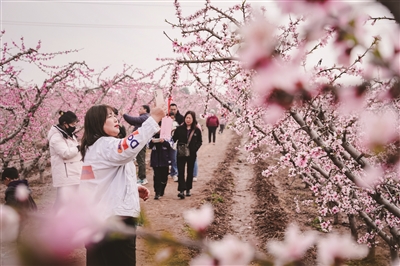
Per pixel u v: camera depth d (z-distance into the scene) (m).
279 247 0.73
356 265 4.61
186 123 7.78
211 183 9.66
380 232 4.16
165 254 0.80
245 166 13.12
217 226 6.35
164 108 2.63
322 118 3.47
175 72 3.85
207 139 22.09
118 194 2.58
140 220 0.88
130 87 13.39
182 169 7.86
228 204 8.09
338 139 3.10
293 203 7.89
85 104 12.80
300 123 3.18
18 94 8.80
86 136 2.77
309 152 3.29
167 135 3.85
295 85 0.53
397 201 3.81
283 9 0.52
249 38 0.49
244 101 3.94
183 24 3.79
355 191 4.38
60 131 4.94
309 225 6.42
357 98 0.72
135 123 7.72
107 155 2.58
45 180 10.01
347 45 0.58
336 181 4.10
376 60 0.61
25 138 10.11
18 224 0.64
